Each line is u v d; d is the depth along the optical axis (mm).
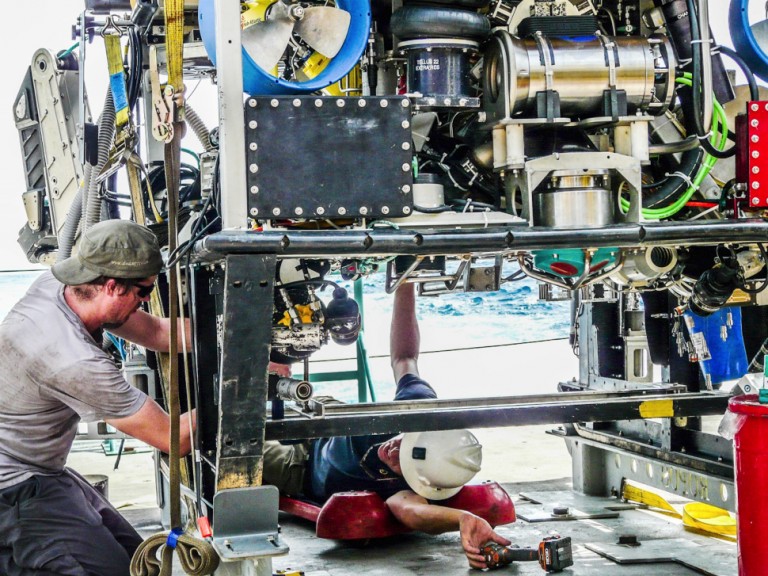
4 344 2842
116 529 3219
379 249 2758
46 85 4656
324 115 2729
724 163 3555
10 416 2893
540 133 3113
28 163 4832
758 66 3434
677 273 3508
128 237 2889
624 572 3588
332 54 2918
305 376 3189
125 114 3611
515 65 2918
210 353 3217
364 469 4082
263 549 2578
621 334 4543
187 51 3932
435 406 3393
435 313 14219
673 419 4188
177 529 2756
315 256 2740
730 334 4098
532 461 6133
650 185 3334
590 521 4387
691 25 3064
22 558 2834
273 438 2916
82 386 2789
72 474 3207
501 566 3707
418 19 2943
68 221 4172
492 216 2959
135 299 2977
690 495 4004
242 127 2672
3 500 2852
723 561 3680
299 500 4363
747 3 3387
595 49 2975
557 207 2979
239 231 2652
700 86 3086
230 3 2648
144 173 3865
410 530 3988
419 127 3107
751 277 3543
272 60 2861
